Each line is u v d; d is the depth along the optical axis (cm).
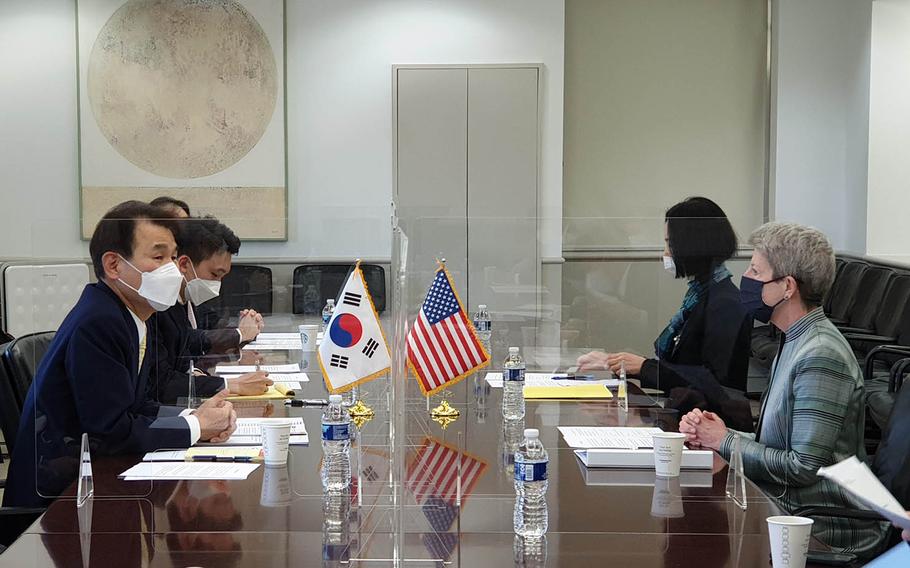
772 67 807
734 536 211
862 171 763
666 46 818
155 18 752
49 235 312
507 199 776
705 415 293
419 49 768
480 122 771
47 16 748
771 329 568
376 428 316
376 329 318
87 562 196
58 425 275
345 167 772
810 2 784
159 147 760
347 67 767
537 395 365
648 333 365
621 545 204
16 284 313
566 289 375
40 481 275
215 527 217
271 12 757
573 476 257
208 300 346
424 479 253
